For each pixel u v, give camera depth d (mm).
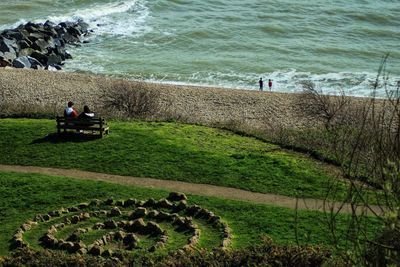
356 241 22953
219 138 58281
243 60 108875
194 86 92500
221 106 84938
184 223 40594
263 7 133750
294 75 103125
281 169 49906
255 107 84750
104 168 50031
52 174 49125
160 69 104938
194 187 47125
